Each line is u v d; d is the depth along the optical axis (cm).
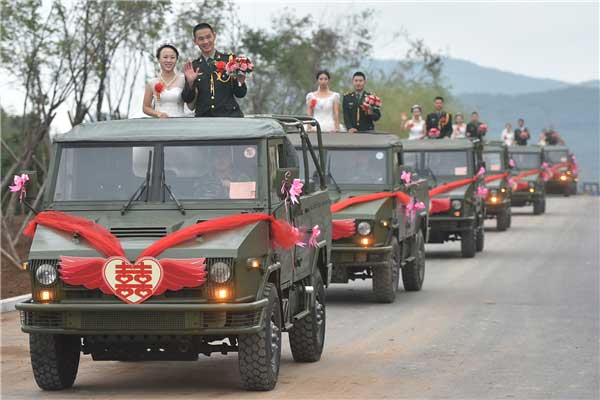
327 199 3331
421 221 5103
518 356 3131
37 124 5862
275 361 2619
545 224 9669
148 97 3231
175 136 2675
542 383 2736
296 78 10519
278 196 2694
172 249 2444
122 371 2931
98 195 2658
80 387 2698
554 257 6512
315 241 3083
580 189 19675
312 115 5016
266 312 2536
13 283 4659
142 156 2673
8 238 5069
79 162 2689
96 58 5634
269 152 2672
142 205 2631
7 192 5984
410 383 2727
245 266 2464
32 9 5381
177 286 2419
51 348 2567
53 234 2550
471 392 2620
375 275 4322
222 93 3225
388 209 4312
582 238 8012
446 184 6256
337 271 4281
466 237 6375
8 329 3700
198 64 3250
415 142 6359
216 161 2656
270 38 10475
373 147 4434
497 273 5584
